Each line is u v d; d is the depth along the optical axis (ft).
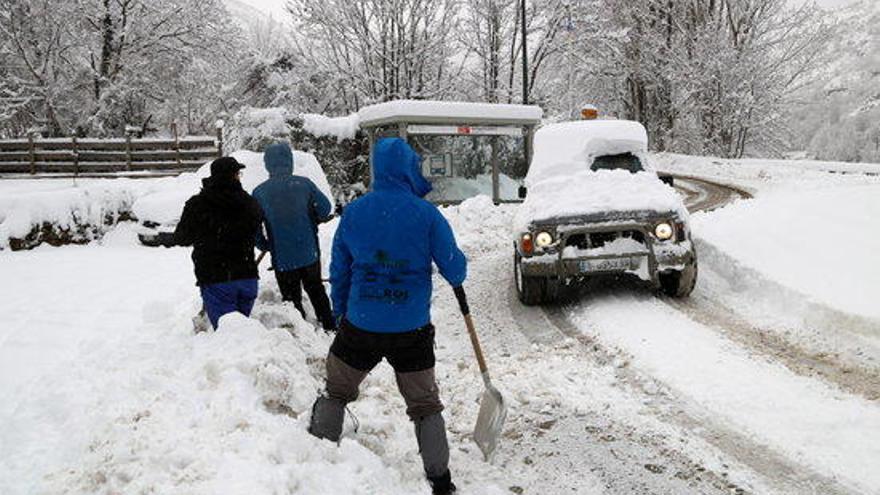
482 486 11.98
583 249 23.21
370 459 11.75
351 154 62.03
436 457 11.29
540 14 103.76
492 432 12.08
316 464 10.79
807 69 107.65
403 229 11.03
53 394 14.67
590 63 109.91
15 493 10.91
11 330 20.76
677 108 110.22
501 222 41.22
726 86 106.32
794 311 20.84
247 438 11.00
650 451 13.17
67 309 23.27
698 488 11.78
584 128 30.60
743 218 33.65
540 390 16.37
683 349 18.24
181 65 101.04
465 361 18.98
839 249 25.46
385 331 11.05
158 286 26.89
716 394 15.38
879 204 32.37
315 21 91.81
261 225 19.26
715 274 26.91
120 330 20.30
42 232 37.29
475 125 53.36
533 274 22.93
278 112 61.05
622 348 18.83
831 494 11.32
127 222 39.34
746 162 83.66
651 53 110.73
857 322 18.61
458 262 11.32
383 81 94.38
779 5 106.42
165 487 9.82
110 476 10.50
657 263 22.48
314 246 19.85
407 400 11.54
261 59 104.27
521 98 105.81
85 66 90.94
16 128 98.78
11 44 88.48
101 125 91.66
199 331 17.95
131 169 64.90
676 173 82.43
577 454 13.25
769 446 13.01
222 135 63.93
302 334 18.16
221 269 16.92
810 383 15.67
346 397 11.89
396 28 94.58
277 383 13.23
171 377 14.20
